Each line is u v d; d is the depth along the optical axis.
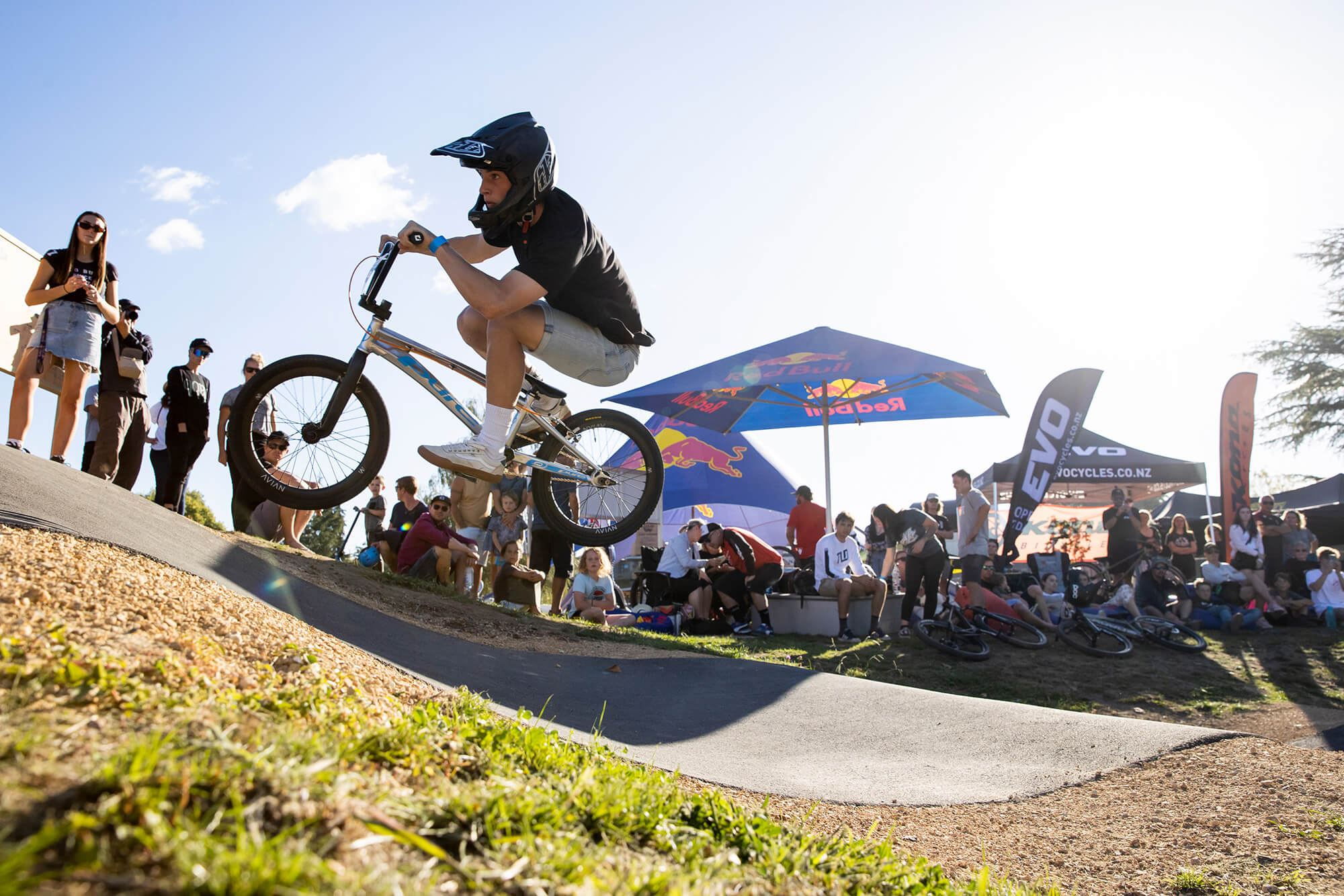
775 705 4.61
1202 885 2.83
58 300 4.91
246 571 4.31
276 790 1.47
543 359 3.87
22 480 3.44
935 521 8.75
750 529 15.01
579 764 2.41
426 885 1.35
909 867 2.40
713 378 10.99
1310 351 24.91
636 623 8.46
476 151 3.38
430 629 5.03
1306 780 3.68
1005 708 4.68
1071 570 9.51
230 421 3.89
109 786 1.32
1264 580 9.89
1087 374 10.45
